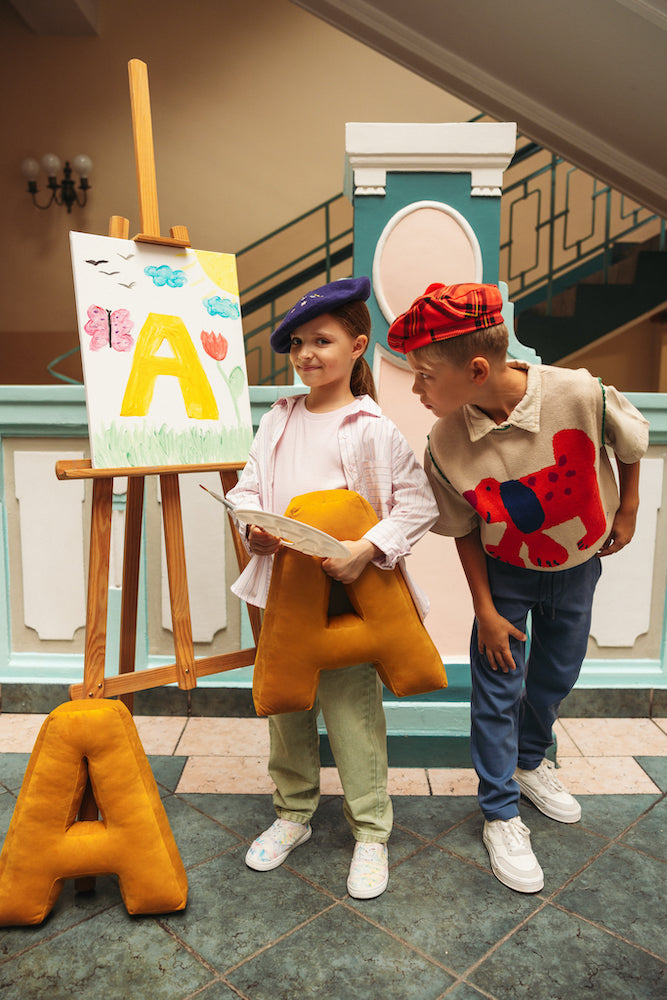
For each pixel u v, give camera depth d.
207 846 1.48
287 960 1.16
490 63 3.05
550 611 1.43
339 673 1.34
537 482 1.24
